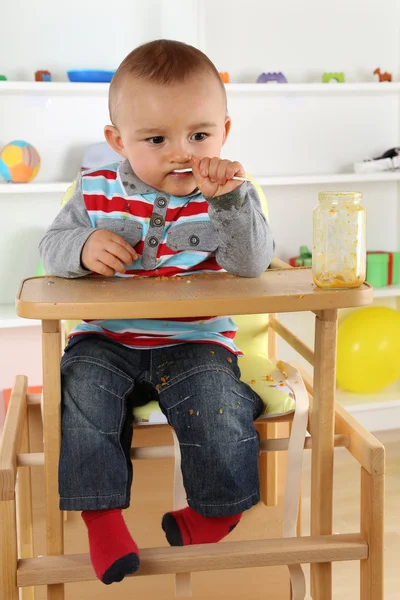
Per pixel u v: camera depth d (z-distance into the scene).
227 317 1.19
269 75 2.31
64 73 2.32
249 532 1.41
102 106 2.36
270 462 1.39
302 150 2.52
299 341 1.25
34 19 2.29
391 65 2.55
